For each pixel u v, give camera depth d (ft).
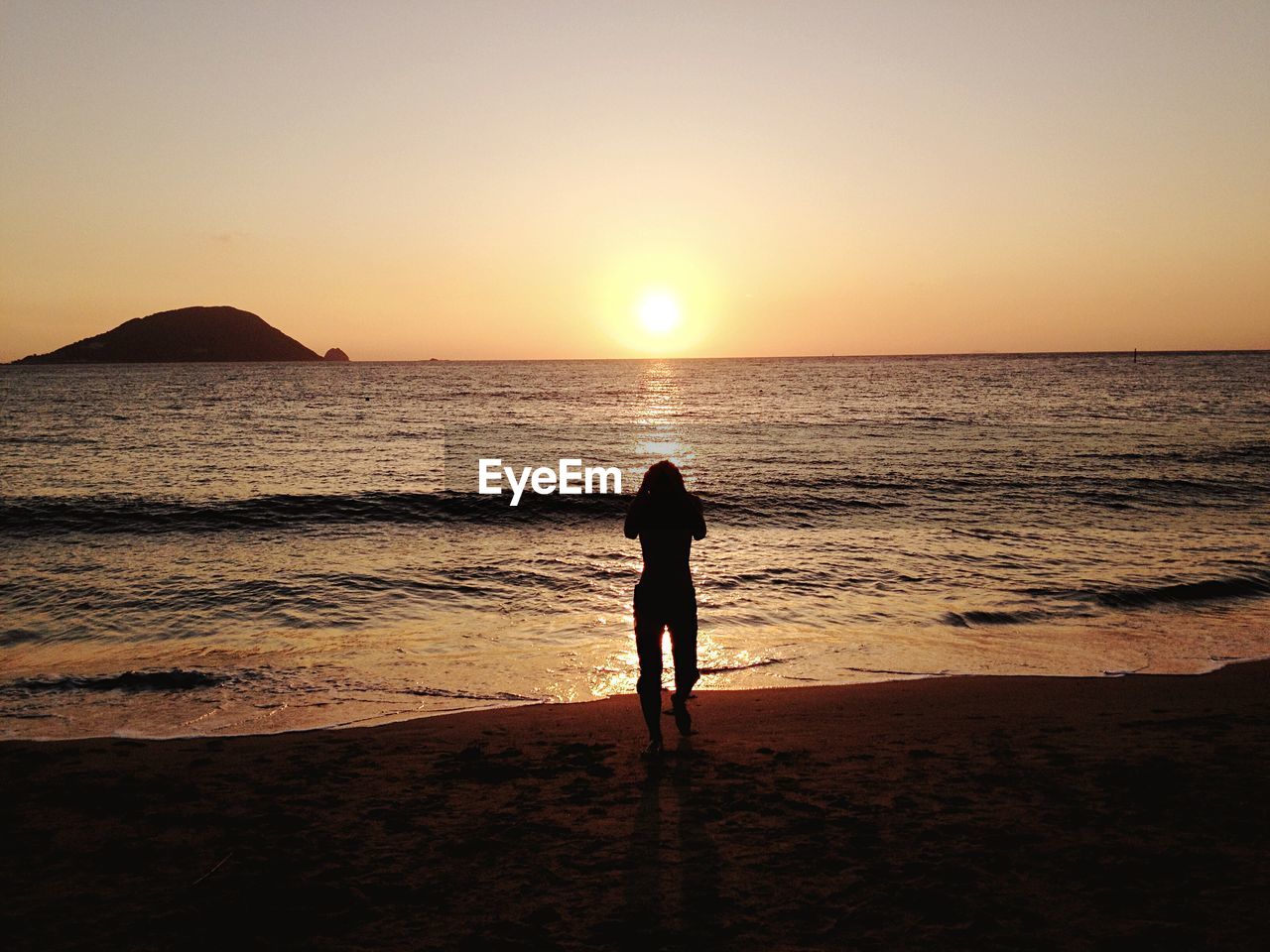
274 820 15.98
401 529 57.06
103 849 14.67
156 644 31.91
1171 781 17.12
